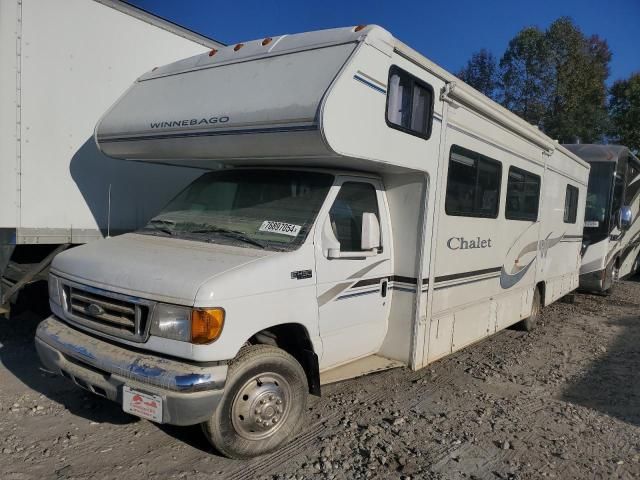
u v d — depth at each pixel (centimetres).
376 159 403
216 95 425
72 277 382
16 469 344
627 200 1204
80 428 404
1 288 484
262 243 398
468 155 546
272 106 378
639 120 2806
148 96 486
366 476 359
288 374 382
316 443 400
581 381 589
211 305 323
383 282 480
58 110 498
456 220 536
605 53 3316
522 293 754
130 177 572
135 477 344
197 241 415
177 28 614
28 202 482
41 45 479
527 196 724
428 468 375
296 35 422
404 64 428
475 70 3325
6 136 462
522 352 694
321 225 408
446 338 550
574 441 435
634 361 675
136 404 328
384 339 504
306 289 390
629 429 466
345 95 366
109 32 536
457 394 523
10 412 420
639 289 1326
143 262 362
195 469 357
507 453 406
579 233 1014
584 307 1044
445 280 529
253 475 353
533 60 3103
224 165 515
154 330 334
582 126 2959
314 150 369
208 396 324
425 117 463
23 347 568
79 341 364
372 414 460
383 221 482
